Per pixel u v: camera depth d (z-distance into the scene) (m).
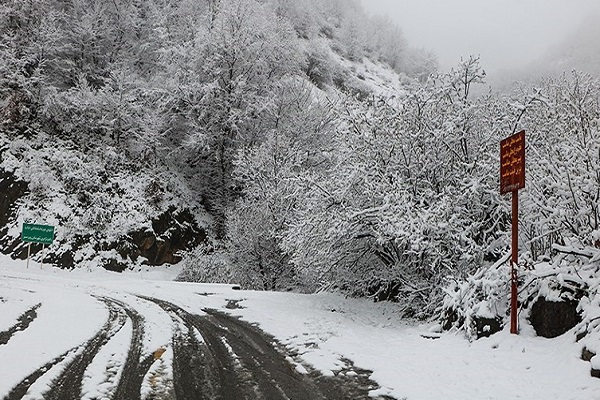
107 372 5.98
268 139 24.62
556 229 7.60
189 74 29.02
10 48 26.44
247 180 23.72
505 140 7.58
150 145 28.12
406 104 12.34
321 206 12.24
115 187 25.95
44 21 27.55
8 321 8.70
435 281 10.69
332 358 7.24
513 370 5.98
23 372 5.70
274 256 20.06
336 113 13.92
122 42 32.97
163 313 10.92
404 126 12.22
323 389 5.74
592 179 7.34
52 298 12.18
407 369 6.52
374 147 12.32
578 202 7.58
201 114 28.08
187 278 21.45
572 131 8.94
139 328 8.94
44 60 27.22
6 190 23.27
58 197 24.19
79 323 9.04
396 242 10.74
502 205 10.20
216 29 29.92
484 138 11.51
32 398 4.90
